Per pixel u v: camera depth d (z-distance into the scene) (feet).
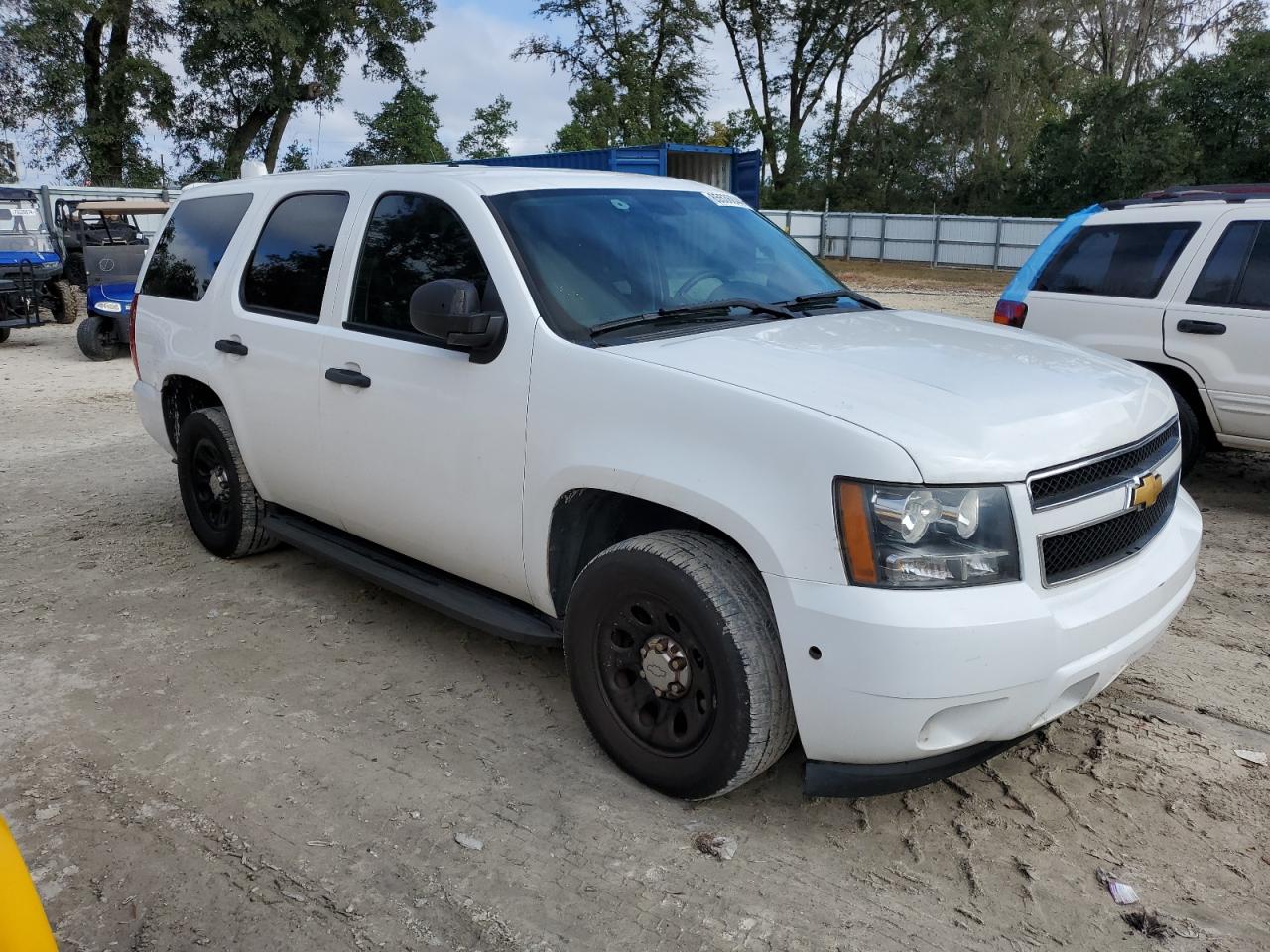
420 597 12.30
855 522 8.02
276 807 9.87
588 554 10.77
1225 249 19.10
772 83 171.32
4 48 107.34
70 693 12.27
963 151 161.38
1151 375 11.03
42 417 30.83
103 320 43.75
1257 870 8.83
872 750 8.30
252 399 14.43
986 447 8.23
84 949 8.01
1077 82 159.94
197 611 14.78
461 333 10.44
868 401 8.67
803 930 8.14
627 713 10.03
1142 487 9.25
